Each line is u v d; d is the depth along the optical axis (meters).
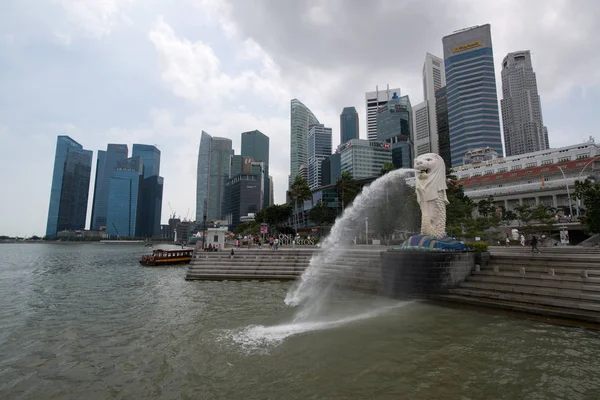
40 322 16.48
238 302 20.02
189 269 32.09
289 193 69.62
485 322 14.29
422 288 18.94
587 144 81.88
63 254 106.00
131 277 37.25
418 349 11.29
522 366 9.79
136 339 13.34
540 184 74.25
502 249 31.19
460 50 162.38
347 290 22.72
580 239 52.41
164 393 8.73
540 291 15.15
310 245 50.19
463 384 8.77
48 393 8.91
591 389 8.42
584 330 12.86
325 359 10.61
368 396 8.22
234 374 9.73
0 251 127.69
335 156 164.12
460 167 106.56
